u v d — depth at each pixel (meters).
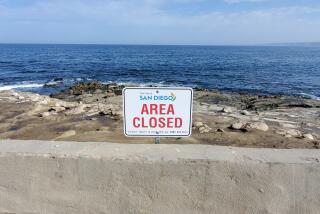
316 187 2.31
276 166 2.31
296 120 12.04
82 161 2.41
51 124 7.49
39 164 2.44
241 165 2.33
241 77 38.56
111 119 7.97
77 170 2.42
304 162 2.32
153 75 40.66
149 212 2.43
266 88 29.50
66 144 2.65
